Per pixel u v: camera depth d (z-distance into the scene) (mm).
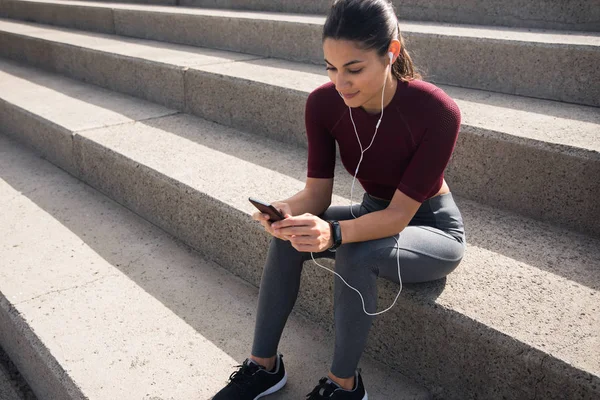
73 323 2234
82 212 3152
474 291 1894
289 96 3156
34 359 2191
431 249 1770
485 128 2455
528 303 1829
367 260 1652
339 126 1803
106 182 3299
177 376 1986
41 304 2340
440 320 1828
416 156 1684
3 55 5820
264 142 3312
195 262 2701
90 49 4559
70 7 5824
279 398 1902
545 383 1633
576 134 2385
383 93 1638
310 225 1605
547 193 2336
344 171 2869
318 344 2164
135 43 4875
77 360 2043
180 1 5727
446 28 3555
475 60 3154
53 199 3297
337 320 1689
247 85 3363
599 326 1720
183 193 2725
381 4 1530
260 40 4180
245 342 2174
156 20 4957
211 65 3816
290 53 4012
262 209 1637
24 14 6492
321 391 1709
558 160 2271
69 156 3566
